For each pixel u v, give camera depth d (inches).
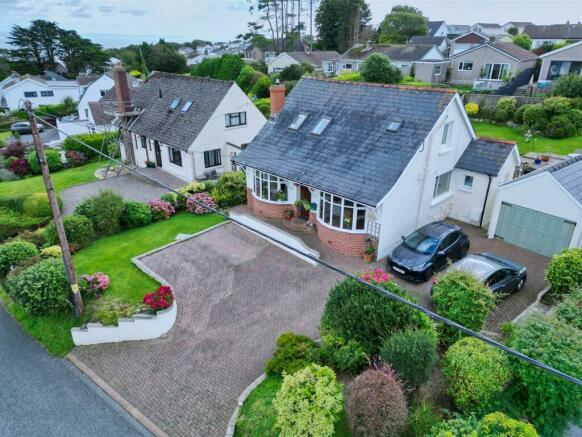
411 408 398.3
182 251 772.6
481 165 810.2
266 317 590.6
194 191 1002.1
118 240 827.4
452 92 705.0
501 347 254.5
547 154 1136.8
